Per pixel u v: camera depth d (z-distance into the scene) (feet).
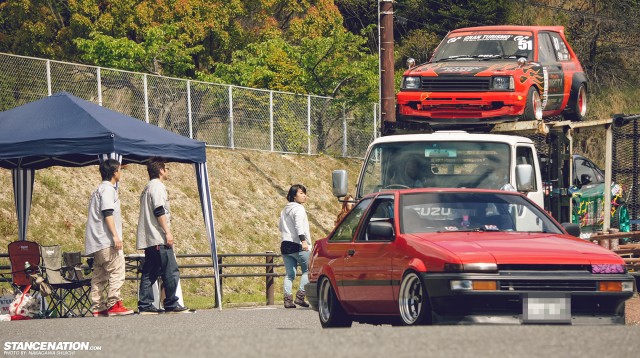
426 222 47.70
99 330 52.80
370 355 30.60
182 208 118.32
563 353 30.66
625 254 81.25
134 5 164.55
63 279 71.10
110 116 72.13
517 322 42.27
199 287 104.68
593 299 42.98
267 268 90.38
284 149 146.41
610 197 81.41
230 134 137.59
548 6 217.36
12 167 77.71
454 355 30.30
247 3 176.45
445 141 67.72
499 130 75.66
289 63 168.04
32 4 164.86
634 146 83.82
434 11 230.68
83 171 114.11
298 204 78.69
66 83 115.14
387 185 68.08
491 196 49.83
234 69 166.30
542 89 79.56
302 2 181.57
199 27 167.53
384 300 46.80
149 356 31.91
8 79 109.19
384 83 119.03
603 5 228.84
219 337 37.09
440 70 78.59
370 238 48.93
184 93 130.82
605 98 217.77
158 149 70.95
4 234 97.76
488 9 224.74
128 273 100.27
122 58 157.48
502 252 43.06
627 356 30.01
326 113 154.40
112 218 66.95
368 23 233.35
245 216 125.49
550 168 74.13
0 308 69.21
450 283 42.29
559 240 45.96
